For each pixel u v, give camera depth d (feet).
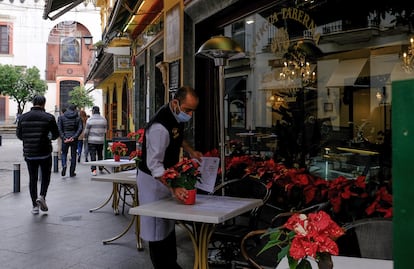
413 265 3.35
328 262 5.22
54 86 135.64
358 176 13.26
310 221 5.41
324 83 20.12
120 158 22.24
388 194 10.68
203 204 10.55
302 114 19.92
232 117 19.38
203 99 19.76
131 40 36.83
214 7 17.84
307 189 12.74
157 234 11.00
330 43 19.31
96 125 37.45
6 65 115.44
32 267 13.82
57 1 28.73
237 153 18.95
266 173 14.76
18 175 28.71
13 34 129.80
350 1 17.39
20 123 21.67
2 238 17.16
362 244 8.16
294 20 18.15
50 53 135.54
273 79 19.66
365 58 19.17
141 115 35.81
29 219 20.56
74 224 19.54
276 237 5.67
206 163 11.82
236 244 12.51
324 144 18.43
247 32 18.79
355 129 18.24
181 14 19.90
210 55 14.40
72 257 14.82
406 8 16.98
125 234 17.79
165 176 10.34
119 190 23.17
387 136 16.53
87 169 41.34
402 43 17.75
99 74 55.21
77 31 134.82
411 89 3.36
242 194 13.34
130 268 13.73
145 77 32.30
